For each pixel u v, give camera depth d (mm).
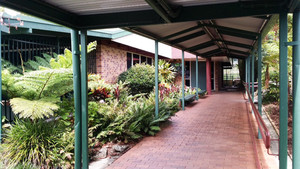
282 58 2682
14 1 2461
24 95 4965
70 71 4793
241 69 21953
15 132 4215
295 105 2602
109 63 9469
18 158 3914
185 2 2959
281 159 2713
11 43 6520
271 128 7184
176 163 4234
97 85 6996
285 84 2680
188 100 11594
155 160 4398
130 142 5418
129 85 9633
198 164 4164
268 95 11133
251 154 4594
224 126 6980
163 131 6484
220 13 2992
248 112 9367
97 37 8352
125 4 3010
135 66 10500
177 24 5352
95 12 3324
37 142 4078
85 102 3543
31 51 7066
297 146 2594
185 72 18156
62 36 7094
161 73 14125
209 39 8734
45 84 4824
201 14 3070
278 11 2738
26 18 5629
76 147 3568
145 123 6176
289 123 7039
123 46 10617
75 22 3410
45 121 4703
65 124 4828
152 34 5992
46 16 2947
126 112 6125
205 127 6887
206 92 16516
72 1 2844
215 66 19203
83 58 3531
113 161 4398
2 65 5520
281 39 2697
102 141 5188
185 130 6547
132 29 5148
